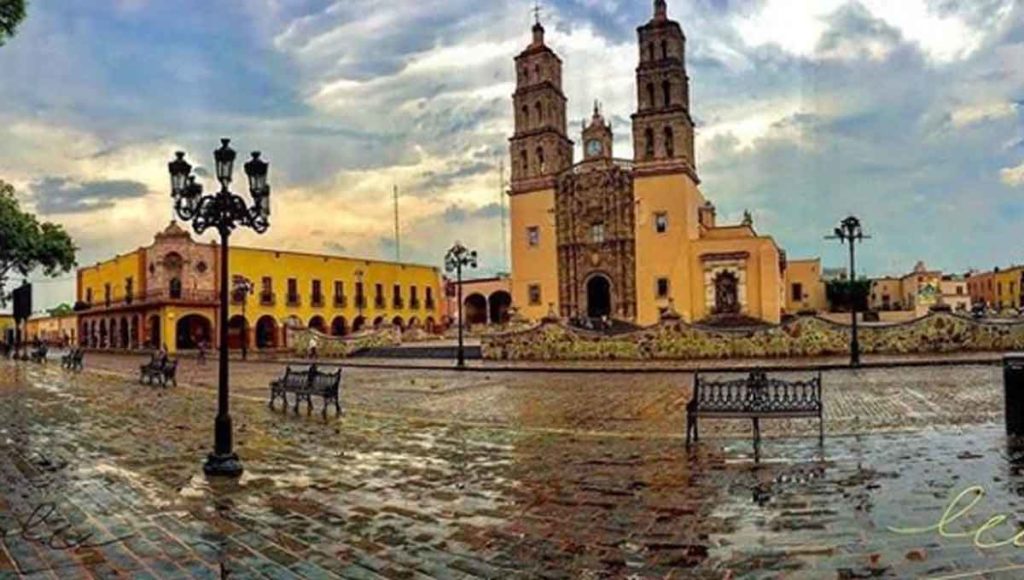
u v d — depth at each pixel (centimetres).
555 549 539
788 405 932
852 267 2281
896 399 1376
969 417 1120
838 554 508
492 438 1042
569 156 5900
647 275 5181
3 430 1205
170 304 5122
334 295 6216
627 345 2989
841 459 817
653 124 5209
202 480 793
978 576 459
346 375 2566
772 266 4916
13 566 522
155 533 597
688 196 5166
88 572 508
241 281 5378
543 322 3147
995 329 2647
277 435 1101
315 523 619
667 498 673
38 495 734
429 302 7175
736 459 841
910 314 6412
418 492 722
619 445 957
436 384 2091
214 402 1625
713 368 2242
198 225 894
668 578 475
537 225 5569
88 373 2800
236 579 490
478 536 575
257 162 948
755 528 573
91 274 6388
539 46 5638
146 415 1393
